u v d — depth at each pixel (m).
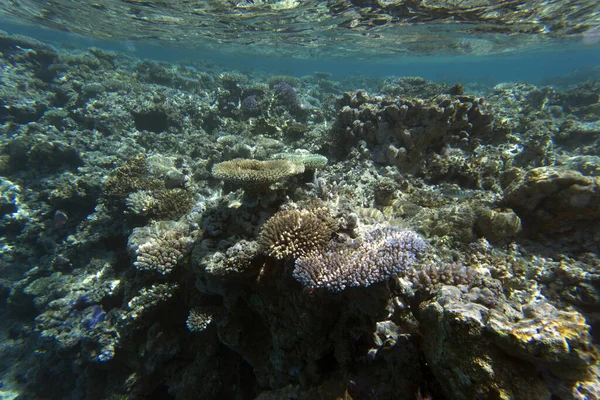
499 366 0.44
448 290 0.59
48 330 1.34
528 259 0.85
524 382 0.42
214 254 0.87
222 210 1.01
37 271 1.77
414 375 0.58
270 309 0.85
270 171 0.88
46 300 1.55
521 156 1.44
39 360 1.62
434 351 0.53
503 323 0.45
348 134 1.53
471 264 0.83
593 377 0.41
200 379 1.06
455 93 1.65
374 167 1.38
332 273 0.61
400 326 0.69
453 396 0.49
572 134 1.96
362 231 0.80
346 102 1.69
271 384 0.90
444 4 2.43
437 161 1.35
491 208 0.97
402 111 1.36
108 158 2.04
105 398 1.21
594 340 0.72
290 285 0.76
